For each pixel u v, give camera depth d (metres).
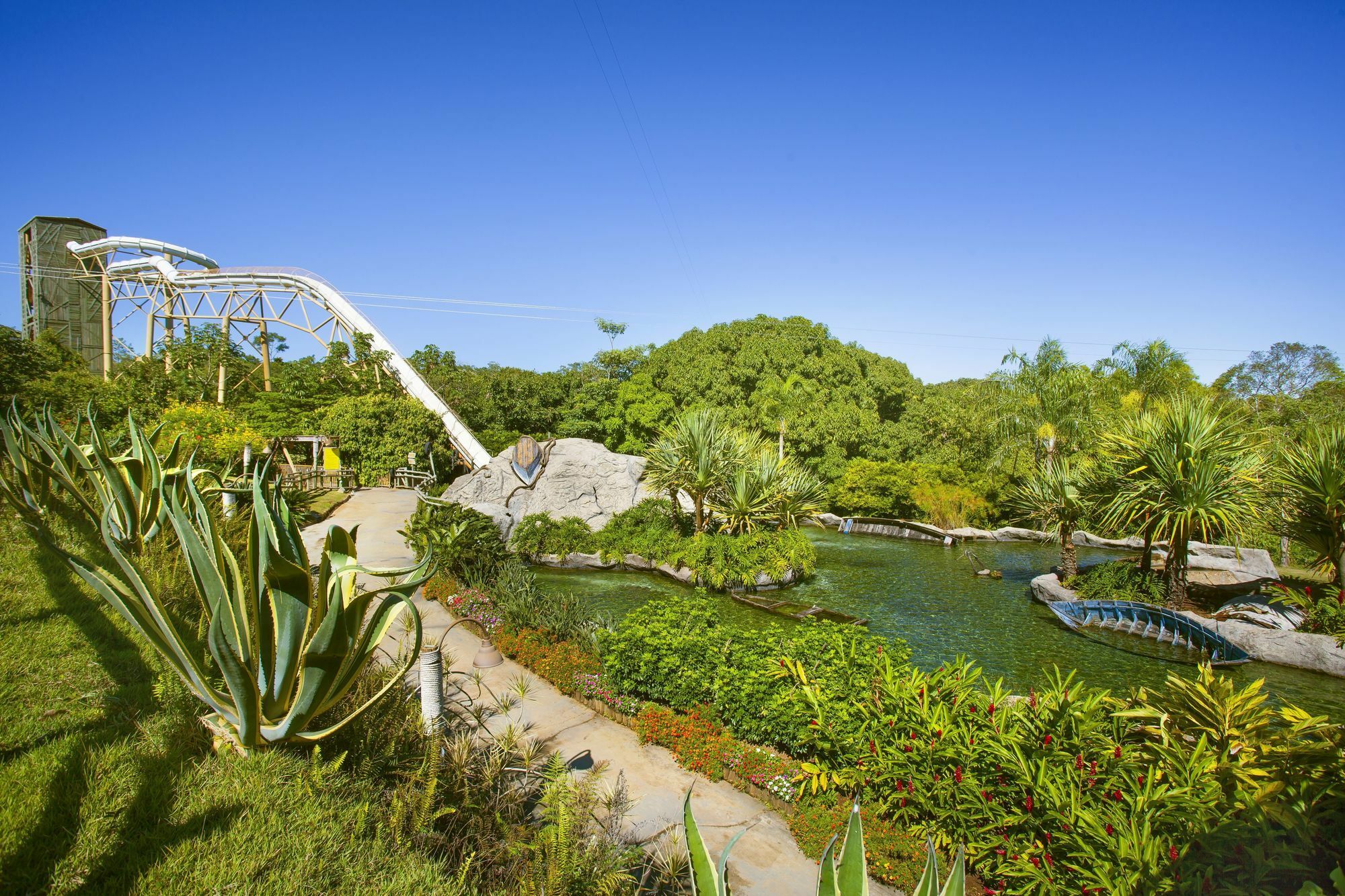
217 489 9.04
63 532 7.62
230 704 3.88
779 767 5.86
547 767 4.77
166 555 6.93
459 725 6.25
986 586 17.27
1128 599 14.17
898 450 35.94
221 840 3.09
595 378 50.38
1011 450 28.78
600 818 5.00
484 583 12.12
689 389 42.22
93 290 49.53
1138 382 29.84
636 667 7.38
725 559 16.53
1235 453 13.08
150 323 44.81
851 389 41.78
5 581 6.01
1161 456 13.30
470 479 21.14
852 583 17.47
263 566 3.60
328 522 18.00
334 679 3.69
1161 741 4.66
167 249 47.16
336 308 40.09
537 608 10.19
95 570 3.52
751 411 38.50
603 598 15.20
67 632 5.11
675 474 17.78
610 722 7.20
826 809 5.31
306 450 31.84
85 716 3.99
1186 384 29.55
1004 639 12.76
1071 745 4.52
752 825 5.40
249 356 44.12
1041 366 27.84
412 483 28.45
